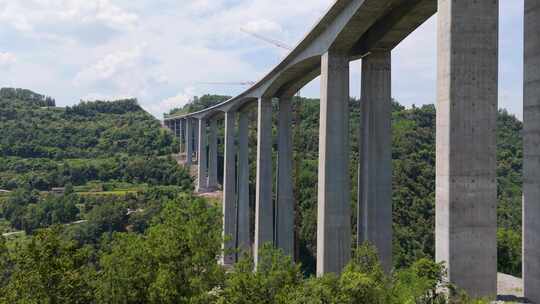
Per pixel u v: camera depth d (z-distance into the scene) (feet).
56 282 61.31
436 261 64.95
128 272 75.25
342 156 106.63
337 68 106.83
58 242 65.16
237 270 71.61
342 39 101.09
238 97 208.33
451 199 61.67
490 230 61.93
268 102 177.17
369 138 104.22
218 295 71.46
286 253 166.71
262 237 173.37
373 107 104.17
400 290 56.49
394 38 96.84
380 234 102.73
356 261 63.72
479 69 62.28
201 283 73.26
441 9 64.59
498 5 62.69
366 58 105.19
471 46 62.23
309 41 119.03
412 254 189.47
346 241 106.22
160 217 92.94
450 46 62.03
